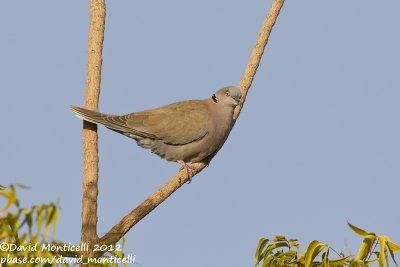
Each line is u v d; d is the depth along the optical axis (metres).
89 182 11.45
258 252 10.59
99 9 12.26
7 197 7.44
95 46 12.36
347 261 9.62
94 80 12.42
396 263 9.23
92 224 11.09
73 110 12.16
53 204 7.69
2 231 7.84
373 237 9.35
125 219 11.57
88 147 11.82
